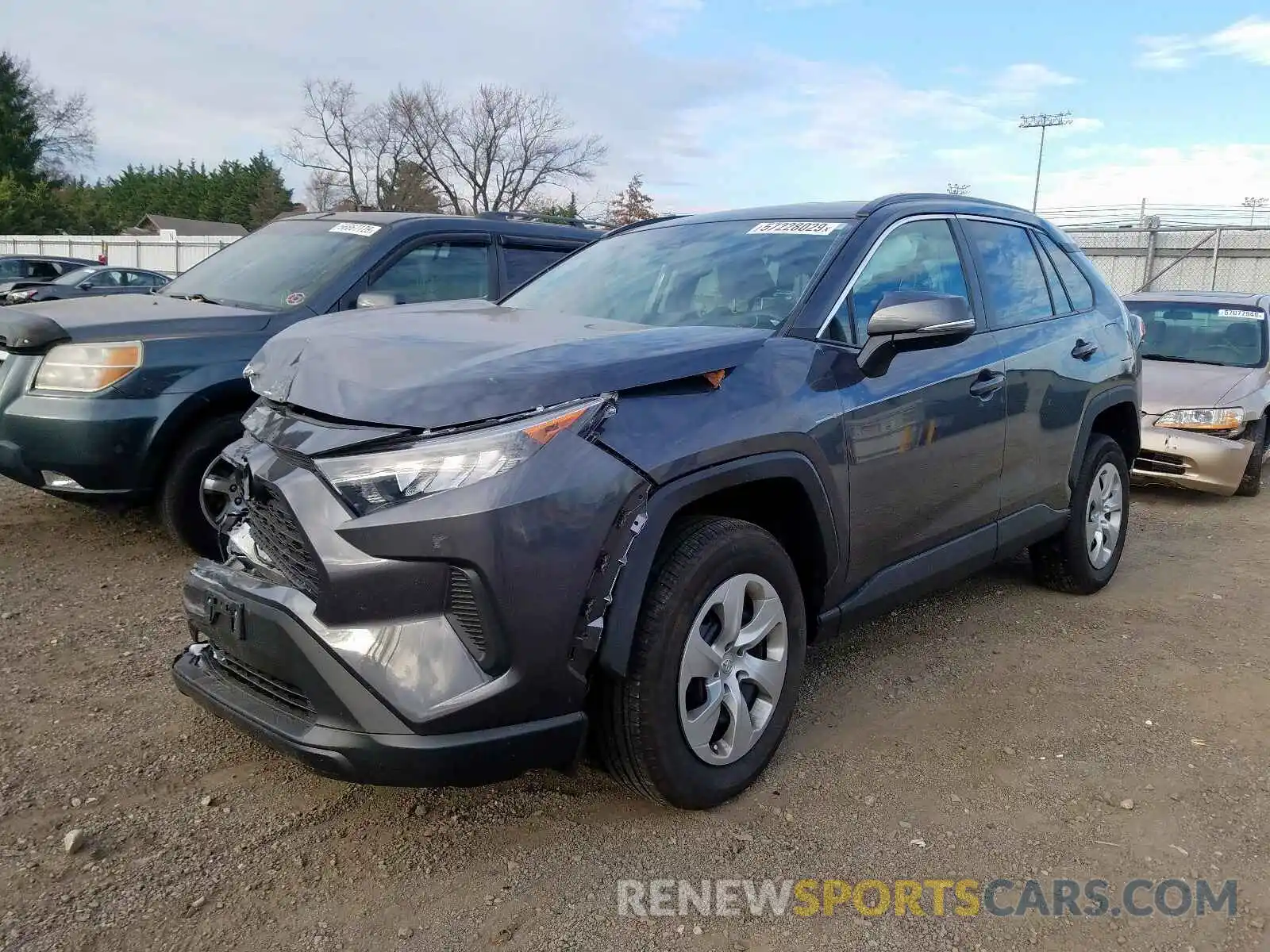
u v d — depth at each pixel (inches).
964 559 152.5
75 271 717.3
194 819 109.4
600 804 114.3
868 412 127.2
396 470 91.4
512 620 91.7
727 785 111.7
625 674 100.0
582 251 174.1
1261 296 351.9
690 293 139.9
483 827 109.0
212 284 228.5
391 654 91.6
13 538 207.9
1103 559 198.1
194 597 110.8
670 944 91.3
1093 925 95.3
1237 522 273.3
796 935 93.0
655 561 104.4
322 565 92.5
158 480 184.4
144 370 178.1
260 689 104.7
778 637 117.7
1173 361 329.1
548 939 91.6
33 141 2452.0
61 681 141.8
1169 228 754.2
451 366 98.3
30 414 175.3
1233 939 93.6
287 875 100.0
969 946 92.2
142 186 3676.2
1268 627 181.6
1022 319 167.5
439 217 236.1
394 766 91.8
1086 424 180.4
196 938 90.5
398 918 94.0
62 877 98.2
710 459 104.8
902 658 161.9
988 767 125.5
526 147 1979.6
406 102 1926.7
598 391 98.9
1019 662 161.5
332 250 223.1
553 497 92.7
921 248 150.4
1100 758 128.6
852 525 127.0
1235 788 121.8
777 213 154.9
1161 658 164.9
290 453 98.7
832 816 113.0
